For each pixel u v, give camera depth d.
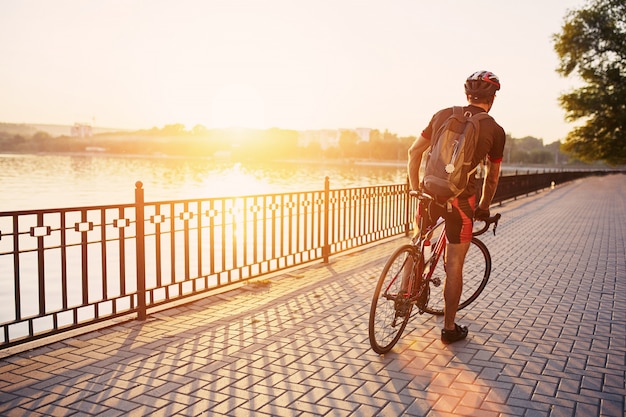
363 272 7.92
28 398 3.65
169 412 3.46
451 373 4.09
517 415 3.41
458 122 4.36
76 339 4.84
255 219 7.32
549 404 3.57
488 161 4.61
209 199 6.43
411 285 4.70
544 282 7.20
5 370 4.12
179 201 5.96
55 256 17.36
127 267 15.01
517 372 4.11
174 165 148.25
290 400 3.63
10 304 11.95
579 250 9.89
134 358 4.39
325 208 8.71
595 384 3.90
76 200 40.72
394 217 11.75
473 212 4.59
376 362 4.32
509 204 21.50
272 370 4.15
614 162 48.50
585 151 46.44
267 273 7.62
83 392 3.74
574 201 24.09
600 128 44.62
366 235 10.44
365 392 3.76
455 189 4.29
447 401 3.61
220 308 5.92
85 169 104.38
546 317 5.58
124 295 5.33
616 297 6.42
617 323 5.39
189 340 4.84
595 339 4.89
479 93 4.45
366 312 5.76
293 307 5.96
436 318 5.51
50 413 3.43
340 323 5.36
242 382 3.92
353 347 4.66
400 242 11.01
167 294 5.90
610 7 43.41
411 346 4.69
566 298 6.36
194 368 4.18
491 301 6.20
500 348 4.64
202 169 117.38
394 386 3.85
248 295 6.51
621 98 41.84
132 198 42.78
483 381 3.94
